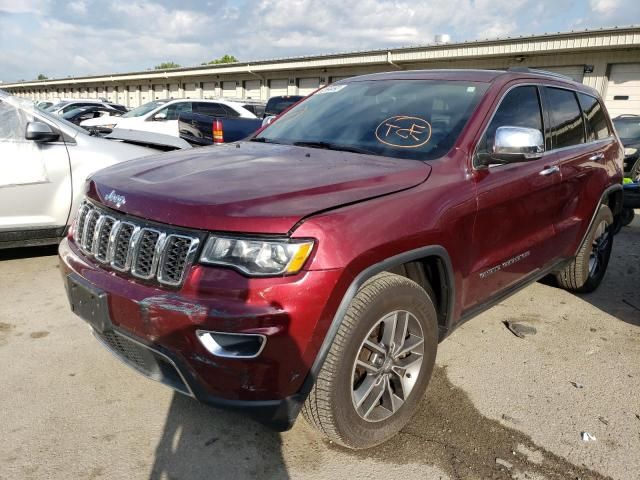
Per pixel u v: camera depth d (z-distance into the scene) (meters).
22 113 4.55
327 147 3.08
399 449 2.46
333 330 2.04
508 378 3.14
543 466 2.39
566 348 3.57
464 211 2.62
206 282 1.94
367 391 2.31
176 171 2.52
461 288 2.71
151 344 2.06
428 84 3.37
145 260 2.13
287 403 2.02
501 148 2.75
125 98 44.25
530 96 3.47
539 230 3.45
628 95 16.64
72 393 2.78
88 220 2.47
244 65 28.67
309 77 26.25
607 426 2.71
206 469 2.28
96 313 2.22
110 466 2.27
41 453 2.32
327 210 2.08
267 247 1.93
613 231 4.78
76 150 4.71
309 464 2.34
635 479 2.33
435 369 3.20
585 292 4.62
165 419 2.61
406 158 2.79
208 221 1.98
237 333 1.89
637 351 3.56
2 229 4.38
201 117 9.90
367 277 2.12
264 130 3.69
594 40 16.19
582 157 3.91
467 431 2.62
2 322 3.57
